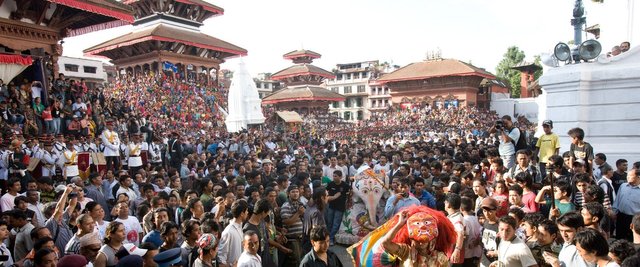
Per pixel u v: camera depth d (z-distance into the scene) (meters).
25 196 8.59
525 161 8.97
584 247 4.51
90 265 5.68
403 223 4.62
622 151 12.48
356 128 51.69
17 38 19.28
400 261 4.74
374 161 15.59
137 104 33.50
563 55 13.78
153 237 6.27
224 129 34.97
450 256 5.55
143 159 17.27
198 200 7.87
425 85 65.69
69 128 18.53
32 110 17.86
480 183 7.84
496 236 6.15
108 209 10.46
